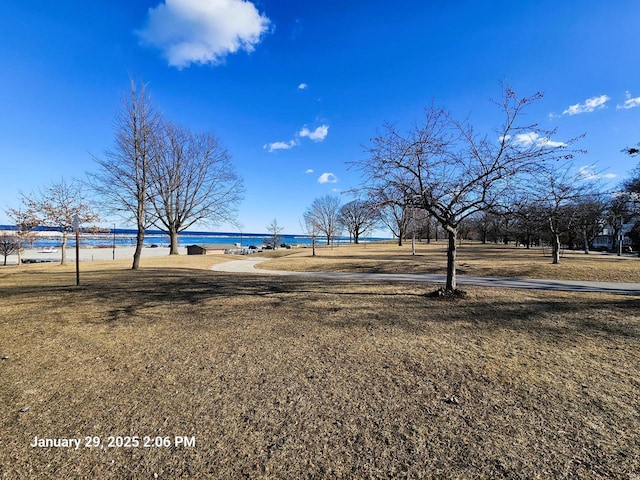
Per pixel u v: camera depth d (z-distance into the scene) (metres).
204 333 5.93
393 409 3.28
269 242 78.62
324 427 2.96
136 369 4.31
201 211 34.41
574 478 2.32
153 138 18.70
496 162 7.87
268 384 3.85
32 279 13.85
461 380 3.94
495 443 2.72
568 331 6.01
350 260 23.78
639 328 6.20
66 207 24.38
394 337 5.66
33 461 2.53
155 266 22.41
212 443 2.74
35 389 3.74
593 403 3.39
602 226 37.28
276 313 7.45
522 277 14.25
